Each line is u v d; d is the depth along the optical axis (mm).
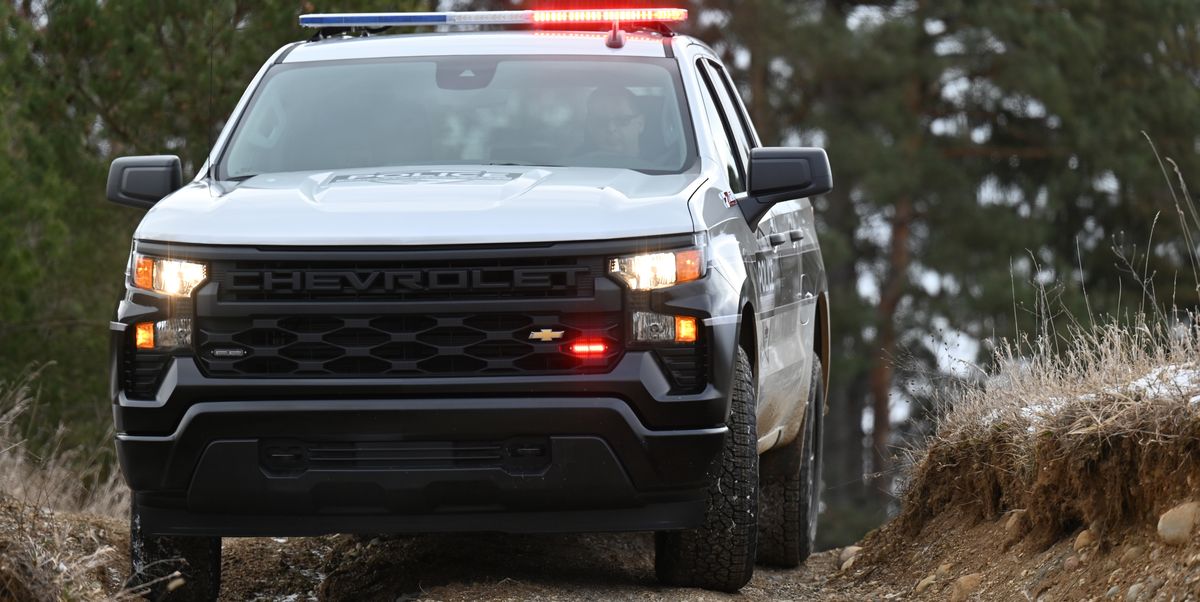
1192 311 15914
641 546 19219
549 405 13703
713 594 15648
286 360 13812
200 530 14266
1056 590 14711
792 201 20406
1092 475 14828
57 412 37031
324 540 20531
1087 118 83438
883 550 19250
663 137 16844
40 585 13156
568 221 13984
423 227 13852
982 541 17344
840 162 79812
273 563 19297
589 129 16984
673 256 14070
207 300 13875
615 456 13844
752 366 15836
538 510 14047
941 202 83125
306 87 17859
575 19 18688
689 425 13992
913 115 82562
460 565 16688
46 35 39469
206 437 13828
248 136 17312
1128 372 15859
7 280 35312
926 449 19531
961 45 82312
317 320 13828
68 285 39844
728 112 19125
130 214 41031
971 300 79438
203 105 39219
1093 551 14602
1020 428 17234
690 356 14008
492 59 17984
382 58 18203
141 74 39156
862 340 83500
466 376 13742
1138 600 13289
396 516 14062
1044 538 15891
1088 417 15227
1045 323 18375
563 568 16938
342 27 19984
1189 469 13727
